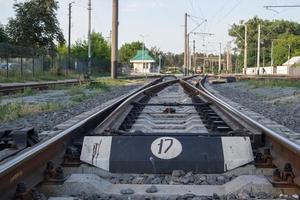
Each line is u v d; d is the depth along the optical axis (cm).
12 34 6169
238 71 15112
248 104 1947
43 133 875
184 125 1110
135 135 680
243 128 880
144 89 2217
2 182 425
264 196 512
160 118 1272
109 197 520
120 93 2595
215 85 4453
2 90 2442
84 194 524
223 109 1272
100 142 660
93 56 8944
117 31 4819
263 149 671
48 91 2797
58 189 532
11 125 1170
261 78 5266
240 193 520
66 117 1342
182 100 2041
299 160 516
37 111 1512
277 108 1730
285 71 10594
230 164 630
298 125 1194
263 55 13788
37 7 6206
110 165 633
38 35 6203
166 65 17862
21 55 4388
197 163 629
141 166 630
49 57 5506
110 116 1013
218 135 693
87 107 1675
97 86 3069
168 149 645
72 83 3769
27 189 471
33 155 502
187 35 9012
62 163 632
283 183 527
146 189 552
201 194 535
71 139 724
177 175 611
